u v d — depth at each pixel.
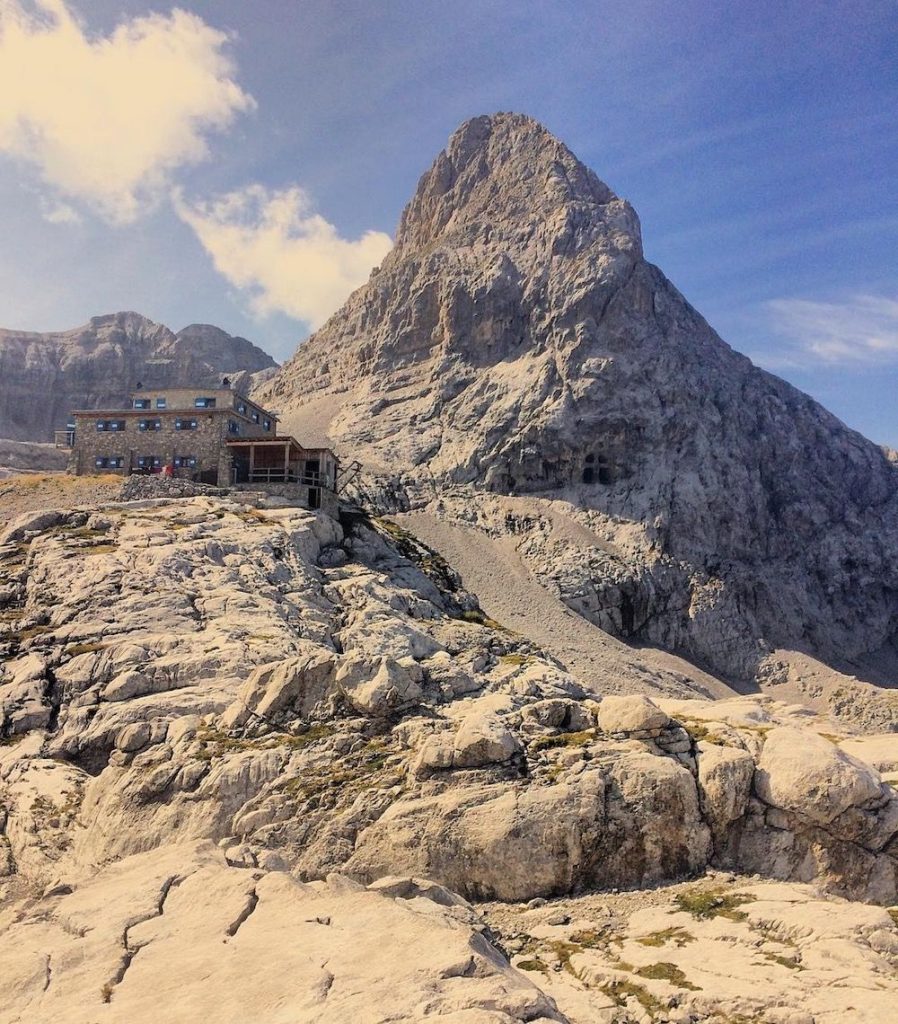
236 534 72.50
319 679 37.19
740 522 188.62
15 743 43.41
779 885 26.75
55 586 58.94
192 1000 12.81
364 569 79.38
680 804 29.88
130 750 37.00
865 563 198.00
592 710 35.59
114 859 31.64
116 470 101.75
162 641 49.47
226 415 99.94
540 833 28.78
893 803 29.30
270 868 20.48
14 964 14.36
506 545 175.25
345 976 13.18
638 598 167.25
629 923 25.23
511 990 12.48
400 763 32.72
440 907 18.67
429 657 54.59
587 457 192.38
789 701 159.00
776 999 18.89
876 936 22.12
